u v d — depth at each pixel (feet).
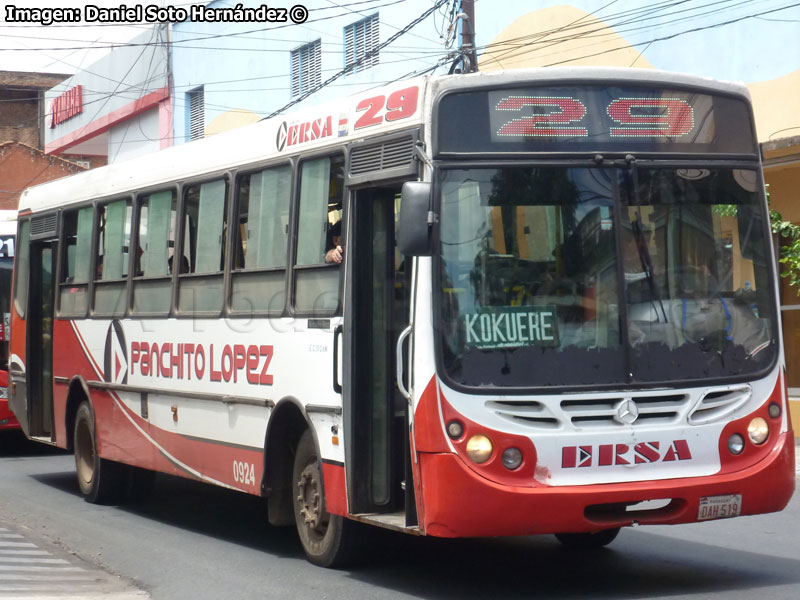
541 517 21.72
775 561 26.89
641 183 23.12
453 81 22.80
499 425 21.95
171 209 34.17
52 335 42.83
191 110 103.24
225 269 30.78
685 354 22.86
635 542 29.63
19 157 134.10
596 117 23.11
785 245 53.98
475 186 22.57
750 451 23.07
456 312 22.27
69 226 41.57
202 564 28.32
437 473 22.03
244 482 29.53
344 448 25.16
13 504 39.34
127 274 36.63
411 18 75.61
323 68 84.89
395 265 25.39
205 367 31.55
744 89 24.32
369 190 25.39
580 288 22.59
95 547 31.12
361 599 23.79
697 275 23.27
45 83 184.85
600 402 22.35
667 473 22.44
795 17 50.57
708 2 54.29
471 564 27.25
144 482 39.22
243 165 30.35
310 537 27.45
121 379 36.76
